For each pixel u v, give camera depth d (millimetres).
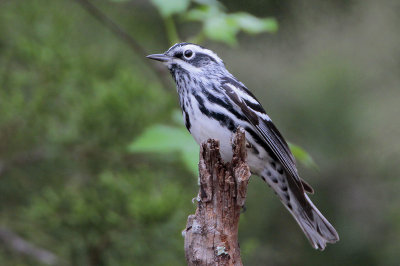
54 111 11625
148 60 12570
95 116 11281
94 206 10469
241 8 12641
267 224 13805
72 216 10414
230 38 10047
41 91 11516
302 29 13727
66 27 12547
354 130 14391
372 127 14727
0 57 12000
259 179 13672
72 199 10648
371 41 15375
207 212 7121
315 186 14367
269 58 14484
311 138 14383
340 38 15000
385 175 14445
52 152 11438
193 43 10211
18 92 11656
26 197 11562
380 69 15375
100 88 11516
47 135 11492
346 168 14438
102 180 10625
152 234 10500
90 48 12594
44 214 10523
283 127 14391
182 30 13633
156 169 11547
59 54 11844
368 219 14297
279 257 13750
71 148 11539
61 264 10961
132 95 11500
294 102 14445
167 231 10508
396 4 15227
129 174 11094
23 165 11539
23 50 11727
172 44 10695
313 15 13484
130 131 11539
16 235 11367
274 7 12898
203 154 7137
